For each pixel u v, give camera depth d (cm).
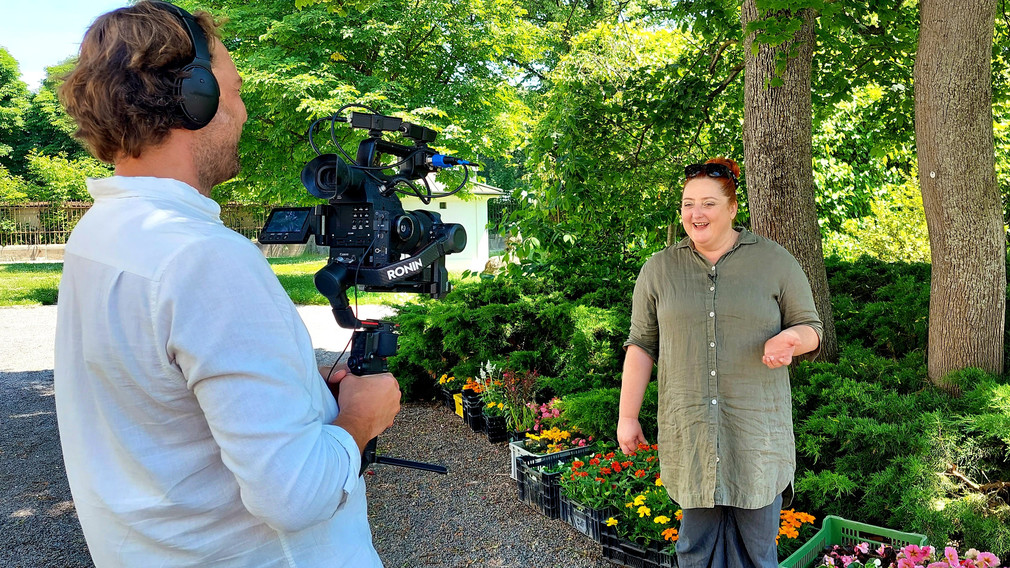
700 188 226
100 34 104
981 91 345
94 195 108
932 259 371
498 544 349
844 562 278
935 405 334
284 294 107
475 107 1294
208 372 94
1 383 732
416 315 625
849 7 528
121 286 97
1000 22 552
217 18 123
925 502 286
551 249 610
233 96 120
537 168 684
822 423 325
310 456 98
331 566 112
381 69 1219
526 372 502
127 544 103
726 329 225
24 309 1331
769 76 409
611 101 638
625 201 666
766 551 231
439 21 1209
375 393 126
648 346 253
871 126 707
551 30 2078
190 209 107
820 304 417
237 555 105
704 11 600
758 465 223
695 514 238
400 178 168
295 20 1112
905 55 608
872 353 412
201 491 102
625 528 322
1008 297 416
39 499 420
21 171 3253
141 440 100
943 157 350
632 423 249
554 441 429
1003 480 308
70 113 106
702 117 623
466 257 2369
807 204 416
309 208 164
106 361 98
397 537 360
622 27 754
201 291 95
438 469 148
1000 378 349
